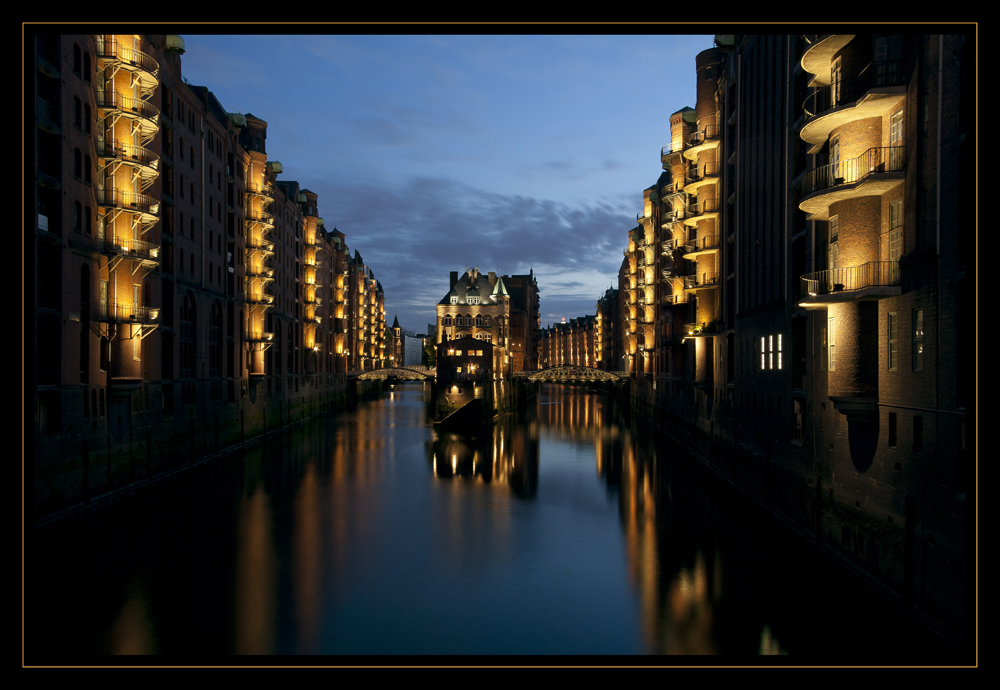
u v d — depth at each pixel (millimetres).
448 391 73875
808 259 25375
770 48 31125
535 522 30609
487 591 21703
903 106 18547
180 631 18312
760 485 32062
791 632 18125
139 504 32438
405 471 44125
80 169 30406
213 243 49406
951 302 15711
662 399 66062
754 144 33906
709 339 43625
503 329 119000
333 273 98938
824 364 23625
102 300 32500
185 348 43844
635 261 89188
